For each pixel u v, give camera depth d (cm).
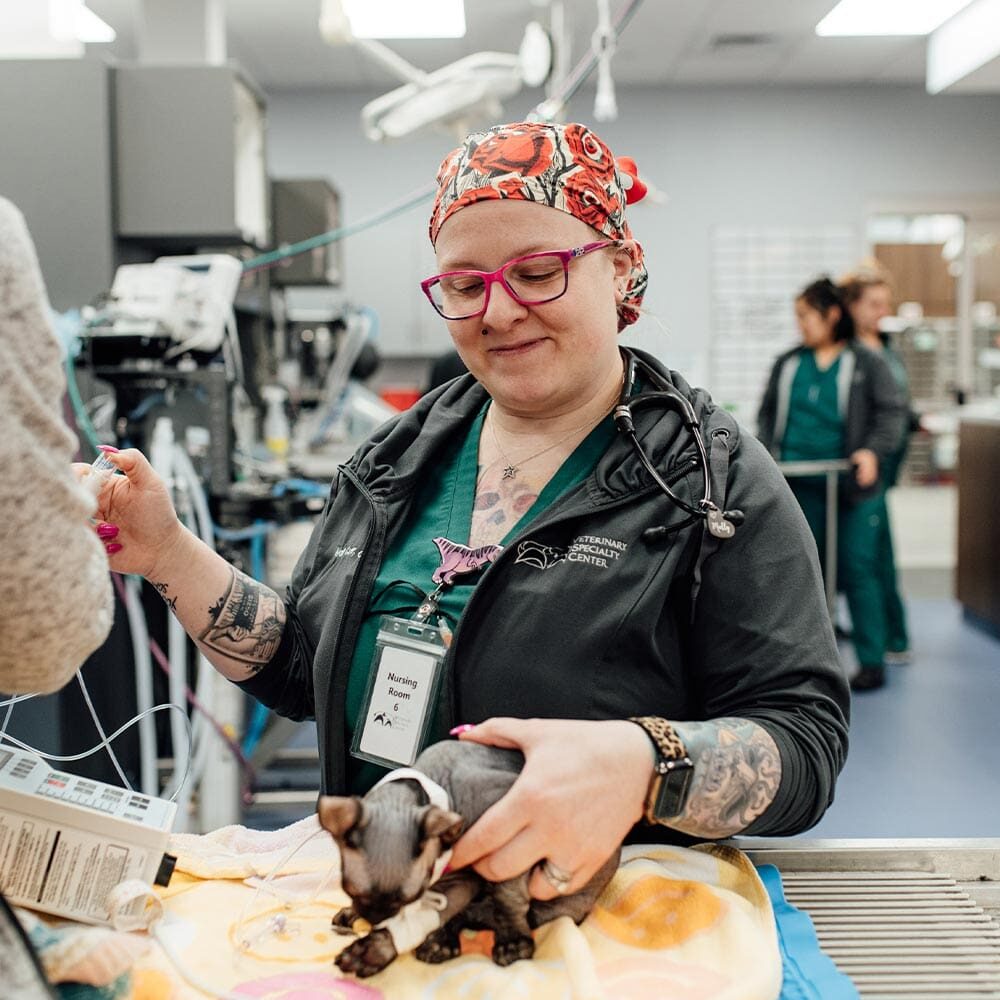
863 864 92
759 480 87
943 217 670
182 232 262
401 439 101
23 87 253
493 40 529
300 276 393
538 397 87
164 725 243
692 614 85
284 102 629
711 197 641
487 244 83
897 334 699
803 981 71
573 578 83
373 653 90
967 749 296
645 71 602
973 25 429
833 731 82
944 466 742
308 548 107
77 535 61
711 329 646
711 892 76
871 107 636
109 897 74
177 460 210
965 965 78
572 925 71
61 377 61
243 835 94
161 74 259
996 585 416
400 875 62
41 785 77
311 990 66
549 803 66
